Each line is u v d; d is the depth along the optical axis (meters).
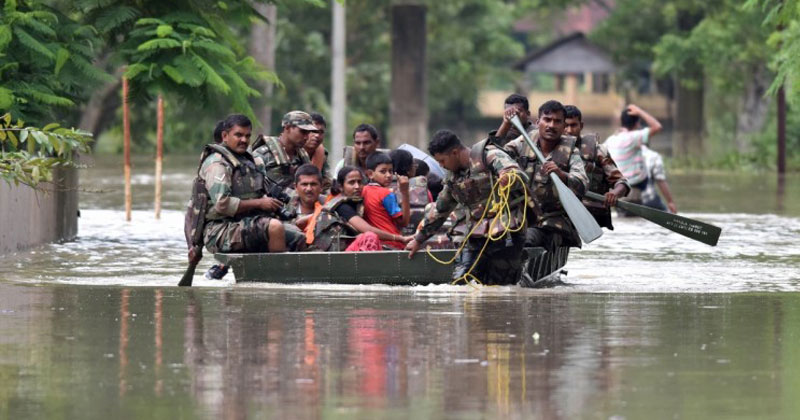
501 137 38.50
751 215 66.31
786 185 96.81
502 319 29.00
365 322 28.52
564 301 32.34
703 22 137.12
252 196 38.09
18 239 45.91
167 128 134.12
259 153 42.19
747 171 123.31
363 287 35.44
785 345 25.62
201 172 37.59
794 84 62.91
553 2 189.50
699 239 38.12
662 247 49.38
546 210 37.84
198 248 36.62
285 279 36.28
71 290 34.62
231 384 21.95
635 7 160.88
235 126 38.03
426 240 36.09
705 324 28.33
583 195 36.81
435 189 42.62
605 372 22.92
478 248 35.78
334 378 22.42
